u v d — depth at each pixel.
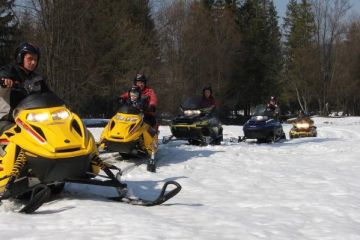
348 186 7.03
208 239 3.93
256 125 16.81
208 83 46.72
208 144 13.98
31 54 5.52
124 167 8.63
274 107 18.61
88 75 27.70
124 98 9.94
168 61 42.91
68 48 25.22
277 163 9.63
